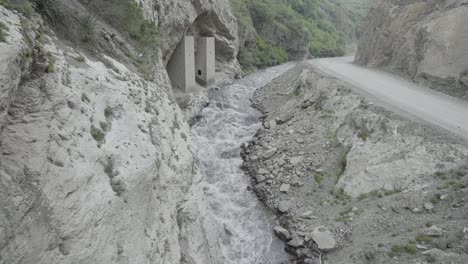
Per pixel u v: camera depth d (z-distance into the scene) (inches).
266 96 1333.7
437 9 1208.2
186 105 1087.0
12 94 241.0
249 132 1030.4
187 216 484.4
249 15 2303.2
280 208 672.4
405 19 1362.0
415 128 666.2
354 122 790.5
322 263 530.9
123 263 313.9
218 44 1568.7
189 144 609.6
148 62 692.1
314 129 891.4
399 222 531.2
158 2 911.7
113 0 659.4
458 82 968.3
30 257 234.4
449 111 788.0
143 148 405.7
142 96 493.0
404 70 1248.2
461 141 606.9
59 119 300.2
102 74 418.3
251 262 564.1
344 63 1723.7
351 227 565.9
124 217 331.3
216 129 1027.9
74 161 296.2
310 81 1143.6
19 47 249.6
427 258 451.2
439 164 579.2
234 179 792.9
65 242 263.0
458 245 449.1
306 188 706.8
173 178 470.6
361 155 681.0
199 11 1262.3
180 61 1168.2
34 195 247.4
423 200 542.0
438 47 1066.1
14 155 246.1
